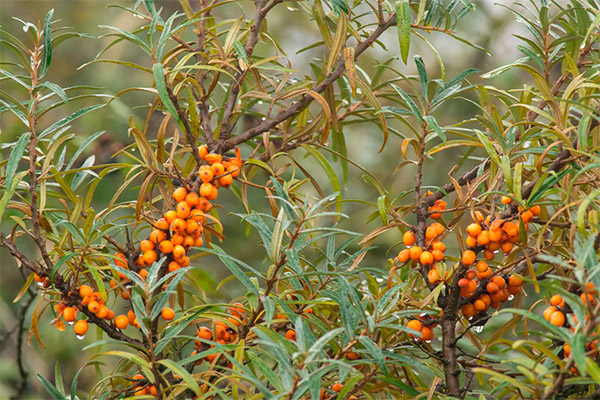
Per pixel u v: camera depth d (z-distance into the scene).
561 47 1.83
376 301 1.73
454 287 1.74
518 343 1.63
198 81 1.85
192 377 1.70
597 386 1.73
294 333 1.80
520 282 1.76
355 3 1.84
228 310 1.82
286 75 1.84
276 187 1.74
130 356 1.71
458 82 1.78
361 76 1.94
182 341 1.80
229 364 1.79
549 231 1.82
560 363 1.63
